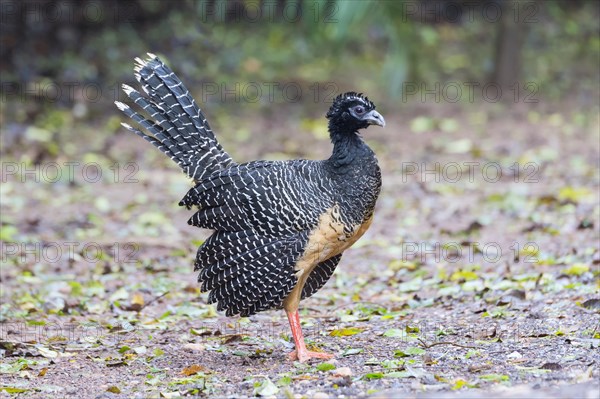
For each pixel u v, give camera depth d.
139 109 22.08
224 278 8.53
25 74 22.73
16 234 14.27
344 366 8.21
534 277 11.17
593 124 21.91
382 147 19.98
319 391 7.33
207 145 9.12
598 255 11.93
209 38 26.02
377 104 23.97
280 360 8.66
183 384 7.95
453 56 28.44
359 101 8.51
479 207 15.60
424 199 16.30
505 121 22.39
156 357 8.96
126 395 7.67
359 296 11.34
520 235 13.84
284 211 8.32
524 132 21.19
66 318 10.70
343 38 22.12
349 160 8.45
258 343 9.39
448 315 10.06
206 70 24.95
